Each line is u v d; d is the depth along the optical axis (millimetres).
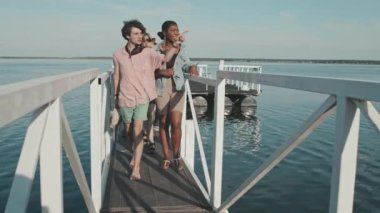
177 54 4512
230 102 19016
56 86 1441
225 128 15141
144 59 4000
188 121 5266
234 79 2840
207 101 18781
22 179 1196
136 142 4129
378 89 1215
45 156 1494
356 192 7543
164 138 4605
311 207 6883
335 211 1479
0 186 7602
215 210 3346
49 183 1501
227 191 7844
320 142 11852
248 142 12586
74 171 2092
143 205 3449
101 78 3398
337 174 1458
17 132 12805
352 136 1425
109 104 5062
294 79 1854
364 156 10336
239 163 9984
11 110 943
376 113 1375
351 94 1367
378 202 7039
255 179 2457
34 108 1140
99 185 3209
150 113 5203
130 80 3967
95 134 3148
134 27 3918
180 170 4516
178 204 3490
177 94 4574
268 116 18250
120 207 3391
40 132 1338
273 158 2145
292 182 8180
